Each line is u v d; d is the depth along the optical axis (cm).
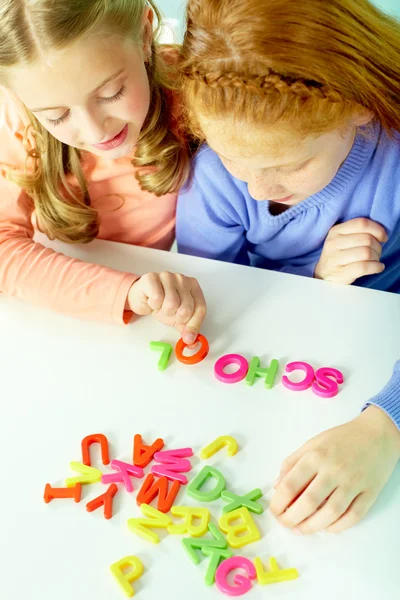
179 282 83
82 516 63
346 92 67
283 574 57
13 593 57
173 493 64
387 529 60
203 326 82
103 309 83
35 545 61
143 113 84
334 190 91
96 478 65
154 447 68
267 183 74
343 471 62
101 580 58
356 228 93
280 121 66
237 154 71
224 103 67
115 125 83
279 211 100
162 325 83
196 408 72
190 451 67
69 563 59
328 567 58
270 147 68
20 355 80
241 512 62
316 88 65
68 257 91
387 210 93
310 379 73
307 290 86
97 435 69
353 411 71
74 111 79
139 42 81
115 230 113
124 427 71
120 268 93
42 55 72
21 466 67
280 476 65
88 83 75
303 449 65
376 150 89
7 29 71
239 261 113
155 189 102
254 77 65
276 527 61
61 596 57
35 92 76
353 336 79
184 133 98
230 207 101
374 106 71
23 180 95
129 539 61
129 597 56
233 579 57
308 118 66
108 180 104
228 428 70
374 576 57
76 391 75
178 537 61
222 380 75
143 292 82
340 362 76
